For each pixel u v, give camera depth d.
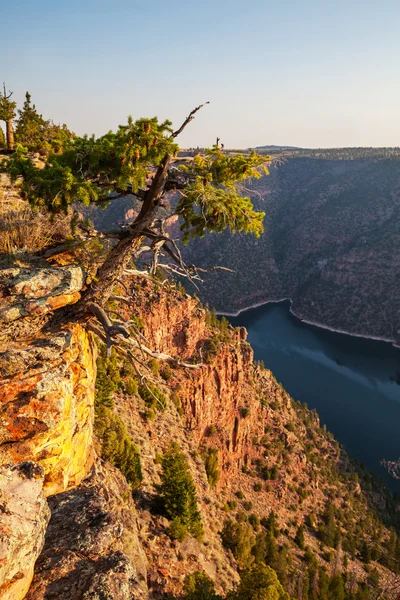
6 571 6.71
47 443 11.93
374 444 155.88
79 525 10.19
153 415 51.00
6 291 13.44
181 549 24.69
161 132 12.63
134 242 14.51
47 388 11.85
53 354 12.59
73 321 14.41
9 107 37.91
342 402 186.25
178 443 52.56
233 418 92.81
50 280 13.85
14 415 11.52
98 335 15.45
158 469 37.75
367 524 103.81
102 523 10.23
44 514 7.83
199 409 80.62
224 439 88.12
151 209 14.16
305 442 123.12
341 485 116.44
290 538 81.62
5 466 8.40
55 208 13.83
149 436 48.12
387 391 197.50
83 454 14.91
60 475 12.46
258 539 65.50
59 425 12.12
